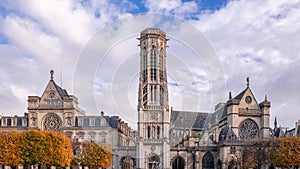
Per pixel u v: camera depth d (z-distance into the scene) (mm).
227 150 132500
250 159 118188
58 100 141750
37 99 142125
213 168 139750
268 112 142000
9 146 97688
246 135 141875
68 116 140375
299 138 108688
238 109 141375
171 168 138750
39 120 141125
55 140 102000
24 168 109250
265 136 140375
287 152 106750
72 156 107688
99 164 107750
